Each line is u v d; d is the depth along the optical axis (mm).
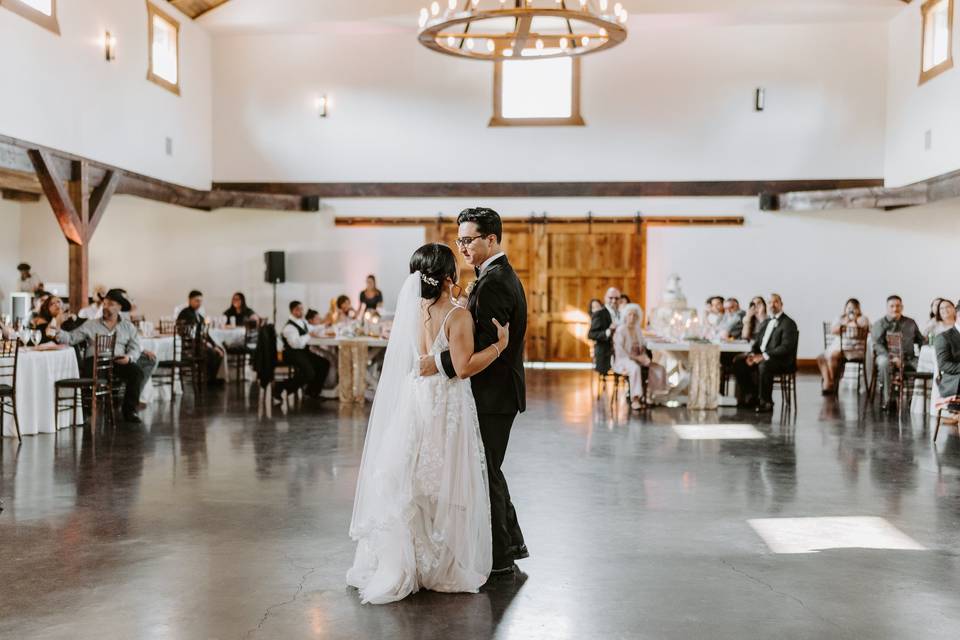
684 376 9891
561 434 7785
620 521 4816
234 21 14703
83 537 4422
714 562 4070
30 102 9945
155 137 13281
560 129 15117
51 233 15719
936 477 5988
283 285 15547
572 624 3283
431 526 3664
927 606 3490
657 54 14953
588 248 15188
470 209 3879
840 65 14703
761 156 14867
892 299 9883
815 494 5469
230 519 4789
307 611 3408
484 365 3670
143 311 15617
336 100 15352
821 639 3148
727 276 14992
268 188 15461
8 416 7395
